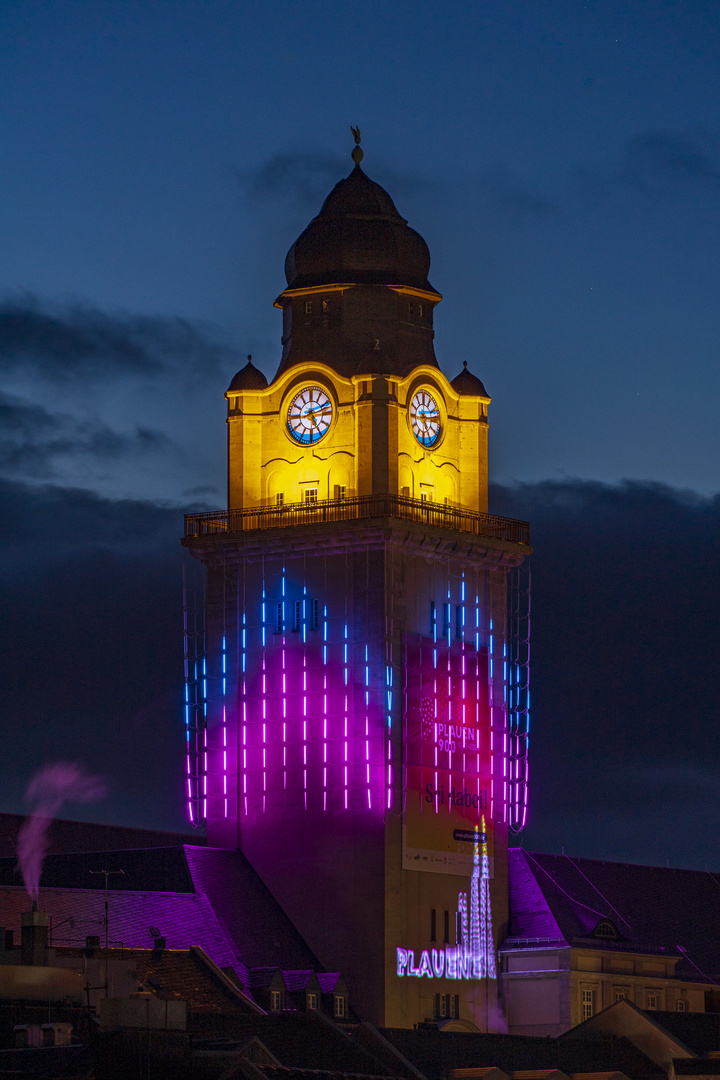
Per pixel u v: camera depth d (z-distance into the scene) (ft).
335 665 557.74
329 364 572.92
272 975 525.34
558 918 574.15
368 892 547.08
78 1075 388.57
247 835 564.71
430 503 565.53
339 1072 439.63
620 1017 510.58
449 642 568.00
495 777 577.43
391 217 587.27
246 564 572.51
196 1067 398.42
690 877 640.58
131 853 548.72
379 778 549.13
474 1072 462.19
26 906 507.30
